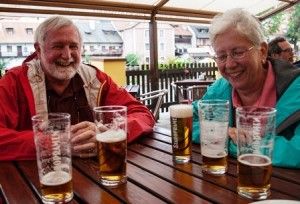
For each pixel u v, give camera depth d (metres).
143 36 14.65
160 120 6.95
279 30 13.27
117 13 5.96
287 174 1.07
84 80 2.16
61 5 5.07
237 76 1.51
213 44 1.53
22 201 0.94
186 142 1.22
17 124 1.91
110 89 2.20
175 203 0.88
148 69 7.64
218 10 7.84
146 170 1.17
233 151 1.27
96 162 1.29
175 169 1.17
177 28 15.76
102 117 1.01
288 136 1.33
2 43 11.02
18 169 1.23
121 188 1.00
